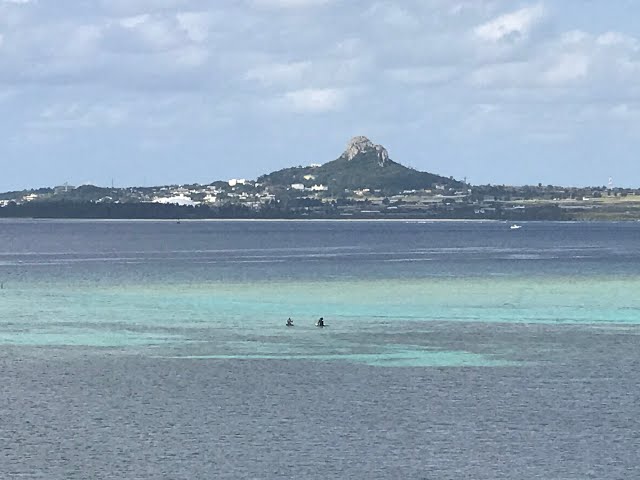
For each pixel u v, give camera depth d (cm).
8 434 5078
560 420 5384
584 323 9462
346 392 6050
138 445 4897
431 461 4675
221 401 5809
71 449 4831
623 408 5662
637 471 4550
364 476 4475
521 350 7638
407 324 9300
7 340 8188
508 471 4547
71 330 8838
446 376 6556
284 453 4781
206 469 4553
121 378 6481
